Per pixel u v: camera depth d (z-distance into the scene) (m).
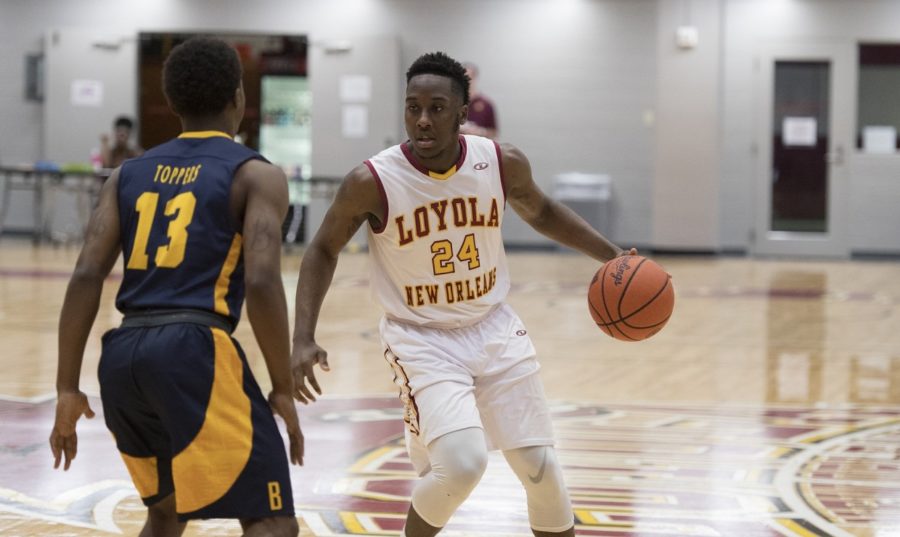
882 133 21.94
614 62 22.20
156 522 3.26
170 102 3.26
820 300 14.51
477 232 3.66
